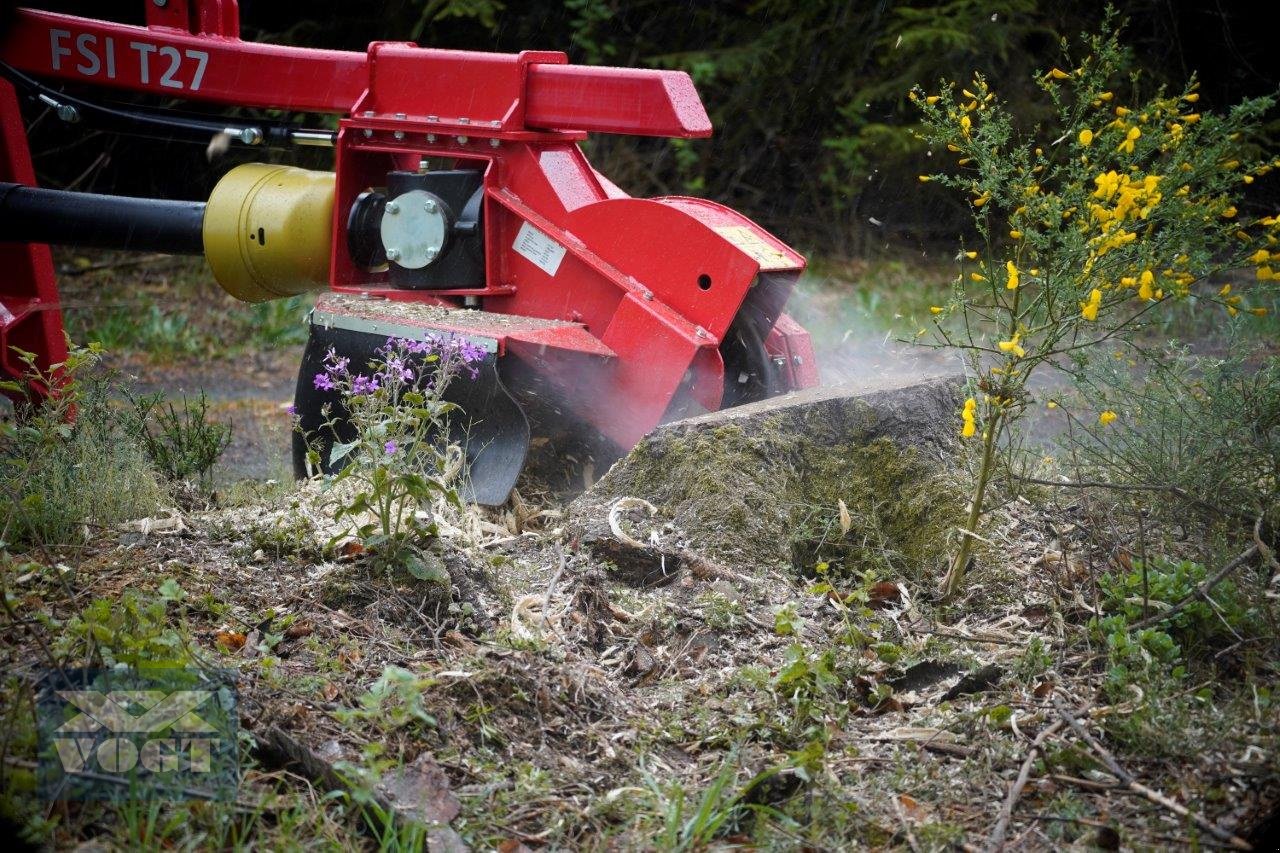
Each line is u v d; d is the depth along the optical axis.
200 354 10.58
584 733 3.18
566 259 5.16
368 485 4.34
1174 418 4.27
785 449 4.37
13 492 4.11
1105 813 2.88
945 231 14.54
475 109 5.24
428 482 3.86
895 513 4.35
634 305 4.96
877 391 4.61
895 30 13.23
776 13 14.01
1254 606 3.62
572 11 13.91
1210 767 2.99
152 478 4.59
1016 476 4.30
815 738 3.18
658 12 14.21
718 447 4.29
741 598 3.82
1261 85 13.80
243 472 6.84
